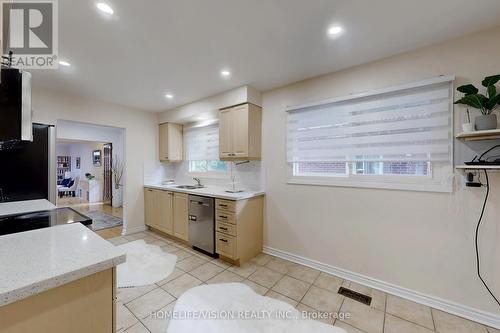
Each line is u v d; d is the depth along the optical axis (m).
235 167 3.39
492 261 1.67
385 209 2.11
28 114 1.17
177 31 1.68
